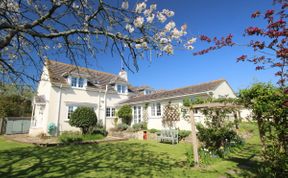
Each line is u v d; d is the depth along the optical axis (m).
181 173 6.12
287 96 4.31
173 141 12.76
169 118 16.81
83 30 3.91
